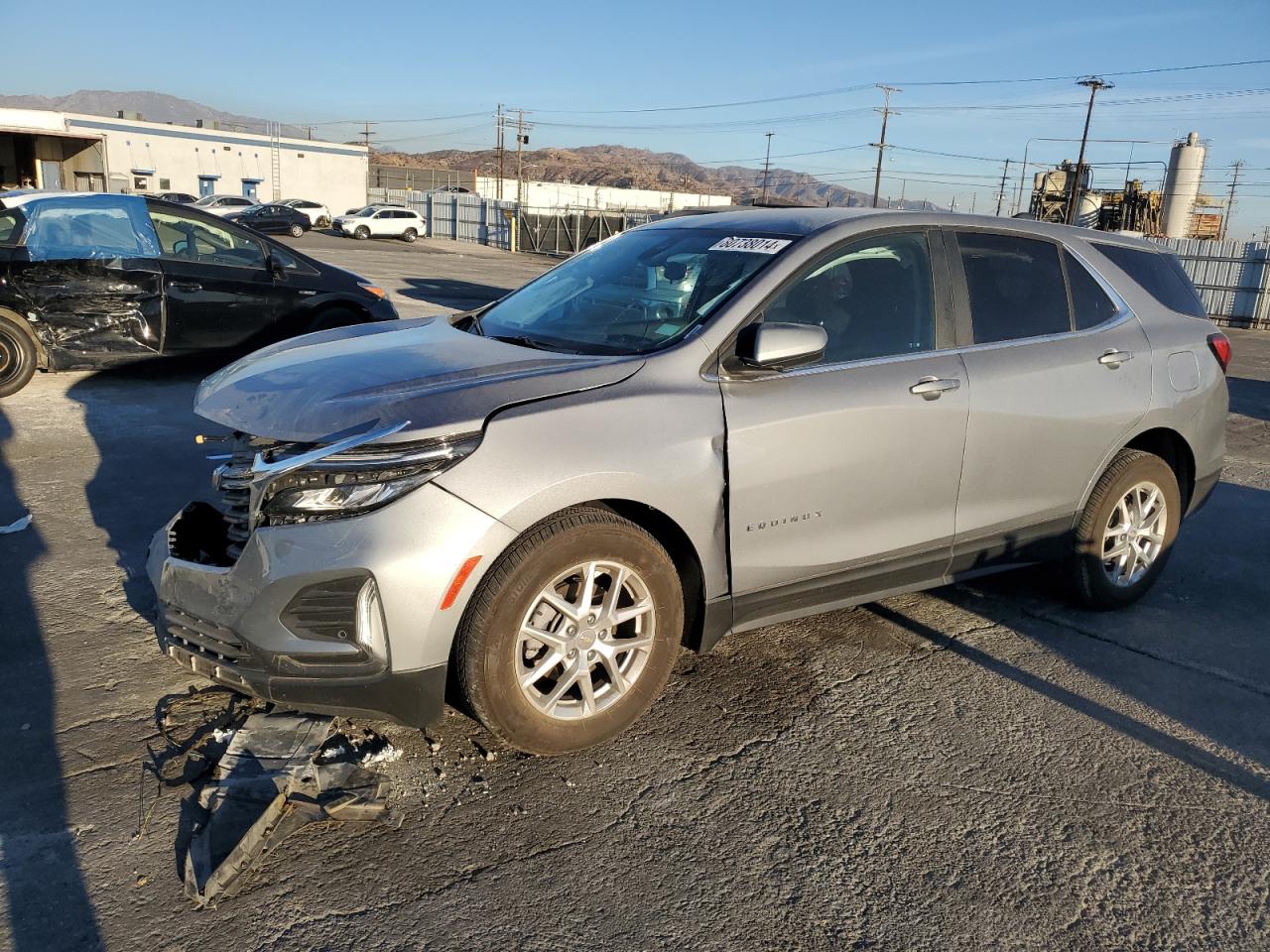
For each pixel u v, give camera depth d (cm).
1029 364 396
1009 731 347
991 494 394
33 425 711
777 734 339
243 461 304
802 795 303
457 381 305
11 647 375
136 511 539
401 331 397
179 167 5825
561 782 304
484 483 279
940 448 370
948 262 391
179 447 671
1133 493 447
